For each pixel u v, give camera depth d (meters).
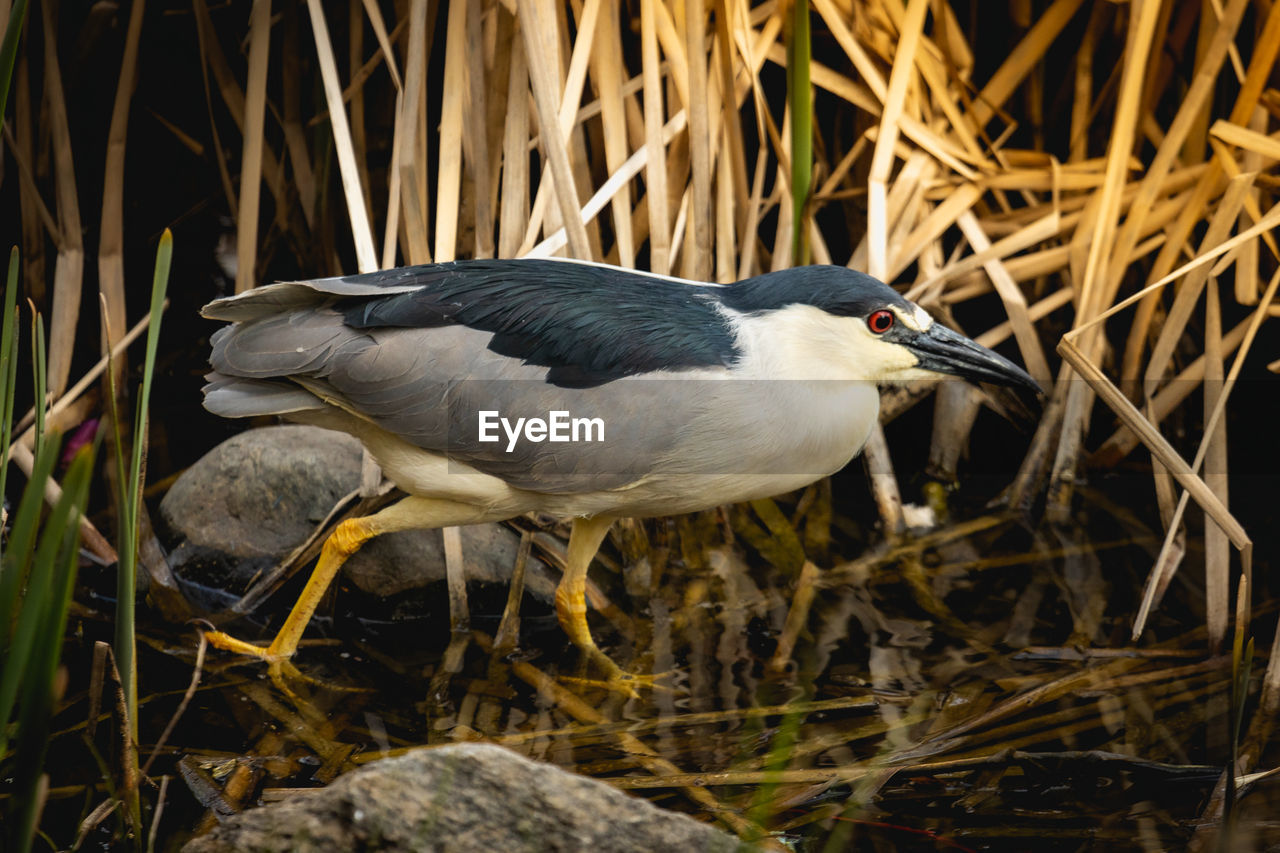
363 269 8.18
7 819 5.54
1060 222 9.96
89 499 8.83
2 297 9.98
